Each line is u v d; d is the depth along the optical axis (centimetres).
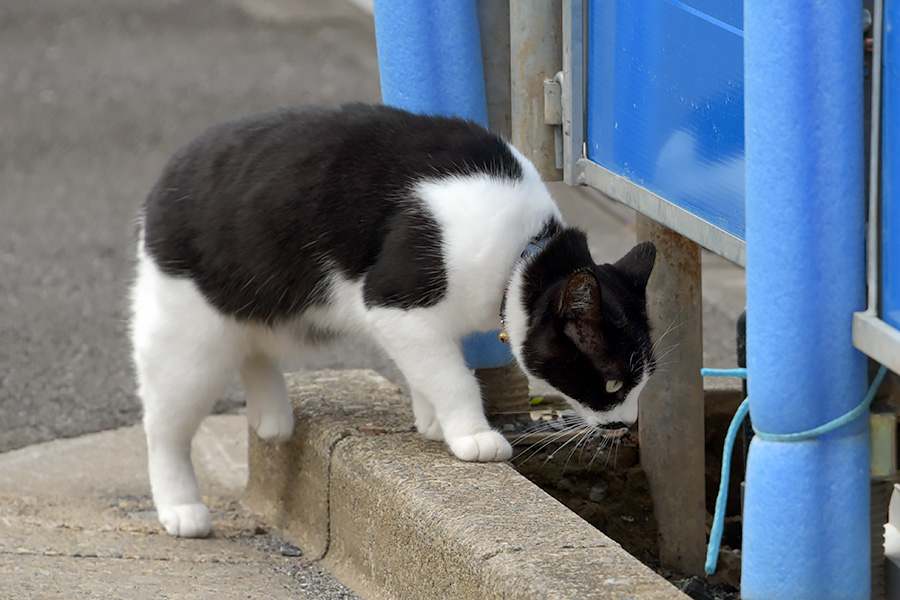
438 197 431
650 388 493
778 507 311
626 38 422
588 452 503
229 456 644
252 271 464
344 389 540
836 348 300
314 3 2084
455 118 470
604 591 305
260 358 506
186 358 484
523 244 437
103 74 1634
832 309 298
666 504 502
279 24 1930
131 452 644
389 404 516
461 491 387
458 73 499
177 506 501
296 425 505
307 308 474
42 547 455
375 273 438
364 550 431
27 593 386
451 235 428
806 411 304
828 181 289
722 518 350
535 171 468
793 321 298
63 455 636
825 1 279
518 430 515
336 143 452
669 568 505
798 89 284
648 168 413
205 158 478
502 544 338
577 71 464
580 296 412
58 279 933
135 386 732
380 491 411
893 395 316
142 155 1272
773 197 292
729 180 354
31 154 1288
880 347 285
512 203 435
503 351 514
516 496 382
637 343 435
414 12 491
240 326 484
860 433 311
